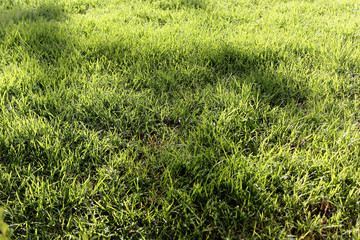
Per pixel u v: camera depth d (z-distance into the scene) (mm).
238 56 3291
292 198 1768
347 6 5348
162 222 1685
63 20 4375
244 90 2697
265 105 2596
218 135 2236
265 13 4902
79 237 1561
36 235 1557
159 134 2320
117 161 1996
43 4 5027
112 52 3293
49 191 1738
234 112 2439
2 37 3566
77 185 1820
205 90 2725
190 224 1687
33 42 3494
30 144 2072
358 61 3172
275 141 2223
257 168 1909
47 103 2480
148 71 2945
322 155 2100
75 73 2838
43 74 2795
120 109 2457
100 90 2633
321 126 2295
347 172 1881
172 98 2678
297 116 2391
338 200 1790
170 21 4445
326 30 4105
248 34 3807
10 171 1895
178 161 1977
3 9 4844
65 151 2045
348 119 2432
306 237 1651
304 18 4672
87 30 3875
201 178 1909
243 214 1678
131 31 3789
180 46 3420
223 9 5000
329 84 2855
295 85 2793
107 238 1614
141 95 2607
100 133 2299
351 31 3955
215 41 3559
